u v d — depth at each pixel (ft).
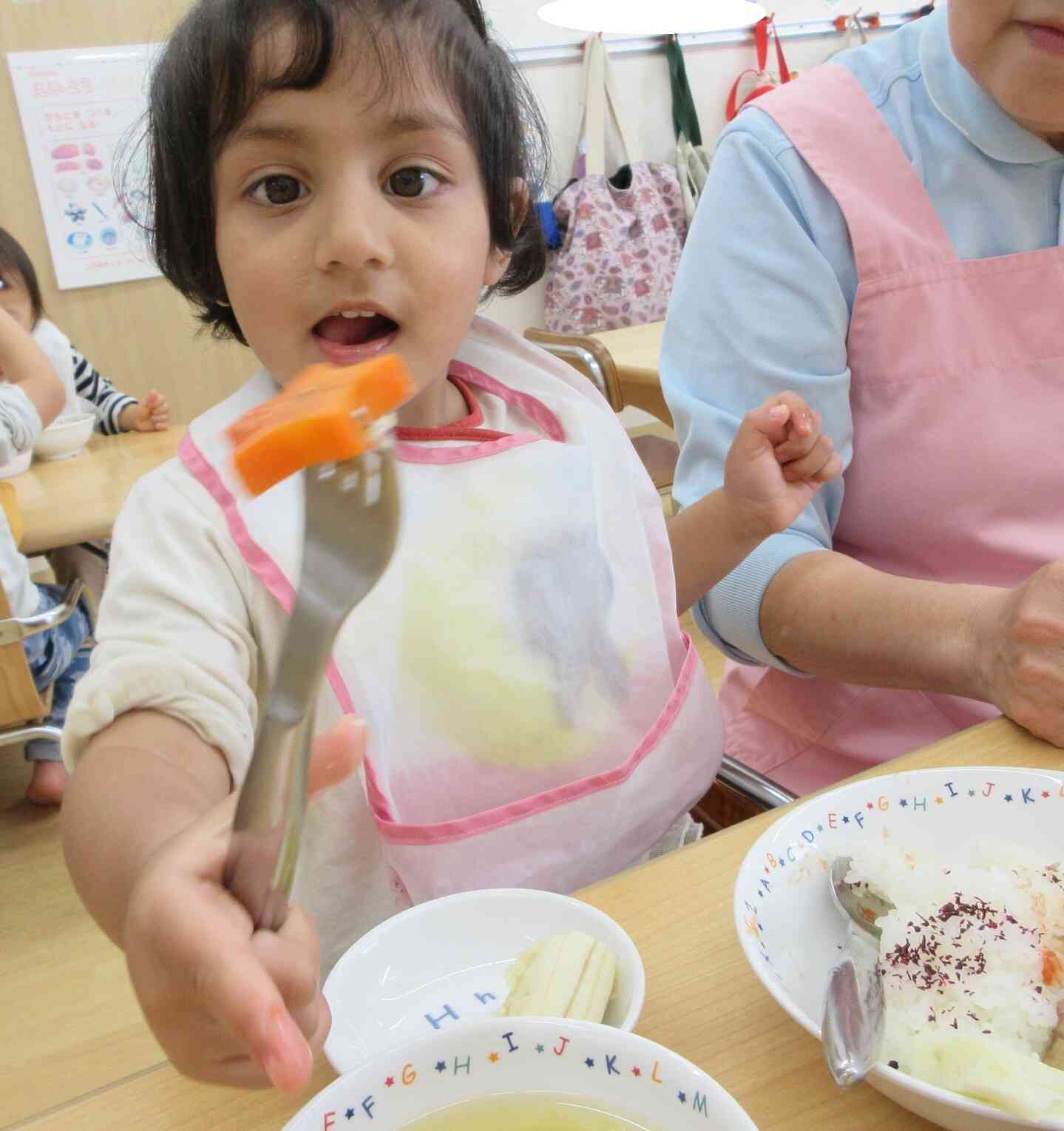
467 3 2.73
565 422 3.03
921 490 3.35
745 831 2.14
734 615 3.29
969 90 3.22
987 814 2.08
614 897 1.98
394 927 1.99
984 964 1.66
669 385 3.65
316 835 2.44
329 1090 1.26
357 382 1.04
